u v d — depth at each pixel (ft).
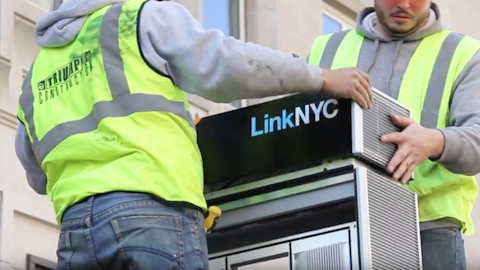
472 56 14.99
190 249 11.42
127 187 11.36
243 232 13.75
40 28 12.73
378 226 12.56
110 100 11.77
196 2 26.99
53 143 11.97
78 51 12.26
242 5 28.60
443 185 14.25
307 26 29.60
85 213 11.48
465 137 13.64
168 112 11.72
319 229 12.96
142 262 11.19
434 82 14.90
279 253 13.28
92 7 12.35
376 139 12.91
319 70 12.31
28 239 21.01
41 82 12.56
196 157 11.90
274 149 13.28
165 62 11.86
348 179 12.69
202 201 11.73
